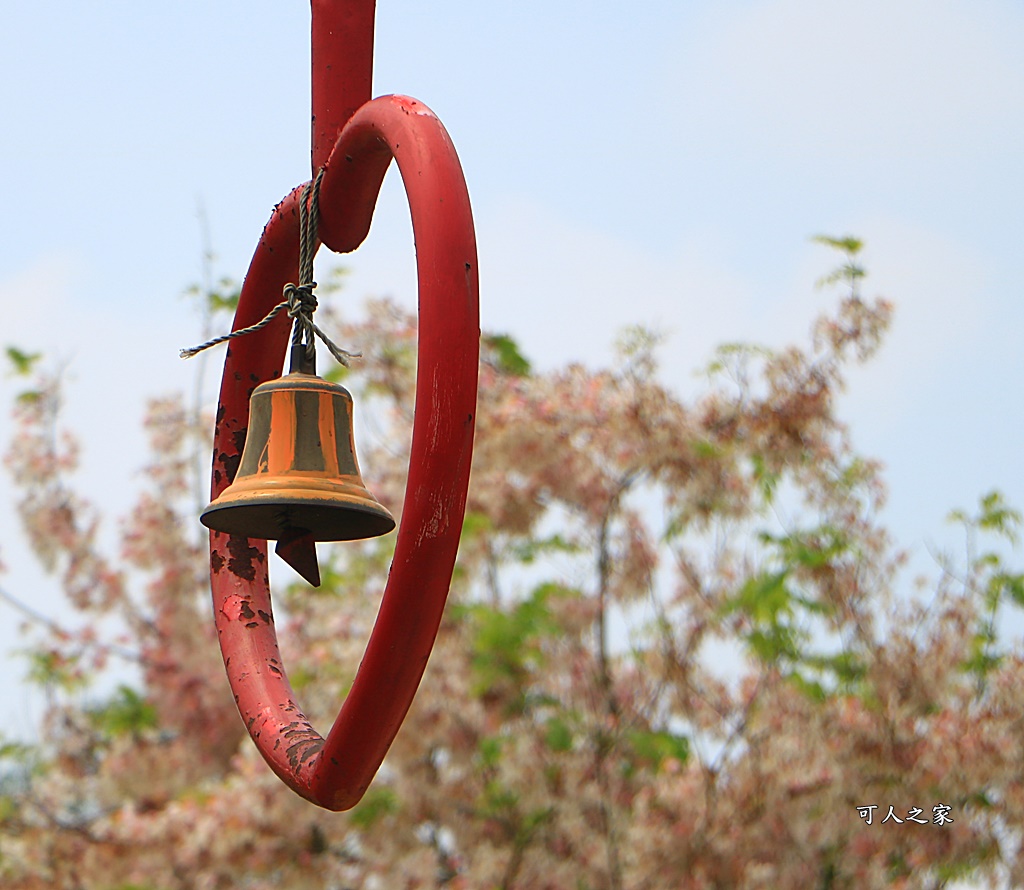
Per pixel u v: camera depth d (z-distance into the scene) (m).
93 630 23.91
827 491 20.66
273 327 7.25
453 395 5.12
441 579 5.18
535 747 20.22
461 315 5.16
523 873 20.27
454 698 20.11
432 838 21.45
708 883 19.59
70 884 21.30
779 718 19.73
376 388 23.23
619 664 21.84
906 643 19.69
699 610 20.70
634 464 20.42
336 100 6.82
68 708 23.78
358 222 6.69
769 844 19.50
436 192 5.33
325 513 7.01
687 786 19.72
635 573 21.05
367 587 22.28
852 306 20.22
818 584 19.98
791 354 20.44
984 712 19.34
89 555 23.92
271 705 6.52
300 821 20.12
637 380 20.81
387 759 20.22
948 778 18.83
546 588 21.33
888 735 19.27
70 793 23.27
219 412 7.39
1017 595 20.83
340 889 20.70
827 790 19.28
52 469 24.08
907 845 19.22
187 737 23.52
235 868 20.12
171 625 23.70
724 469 20.47
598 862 20.00
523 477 21.52
